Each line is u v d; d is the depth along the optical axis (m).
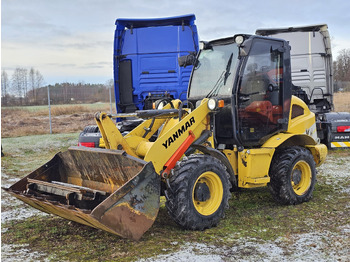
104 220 3.53
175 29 8.47
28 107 19.36
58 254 3.73
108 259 3.58
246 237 4.16
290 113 5.65
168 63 8.50
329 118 9.38
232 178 4.87
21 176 7.54
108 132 4.32
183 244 3.93
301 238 4.12
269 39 5.31
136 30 8.53
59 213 4.13
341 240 4.04
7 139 12.89
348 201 5.56
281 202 5.42
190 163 4.32
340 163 8.41
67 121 17.42
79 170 4.65
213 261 3.50
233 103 4.98
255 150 5.02
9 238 4.18
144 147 4.52
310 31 10.23
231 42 5.23
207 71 5.41
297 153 5.43
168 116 4.83
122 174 4.20
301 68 10.23
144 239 4.07
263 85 5.28
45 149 11.20
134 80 8.61
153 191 3.91
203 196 4.43
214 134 5.06
